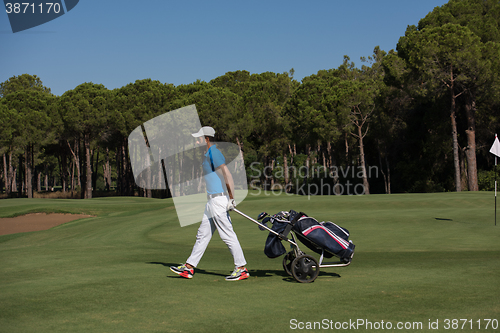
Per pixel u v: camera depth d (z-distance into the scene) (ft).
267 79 202.90
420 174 115.24
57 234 40.60
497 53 89.25
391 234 31.35
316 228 15.75
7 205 71.46
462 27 91.20
